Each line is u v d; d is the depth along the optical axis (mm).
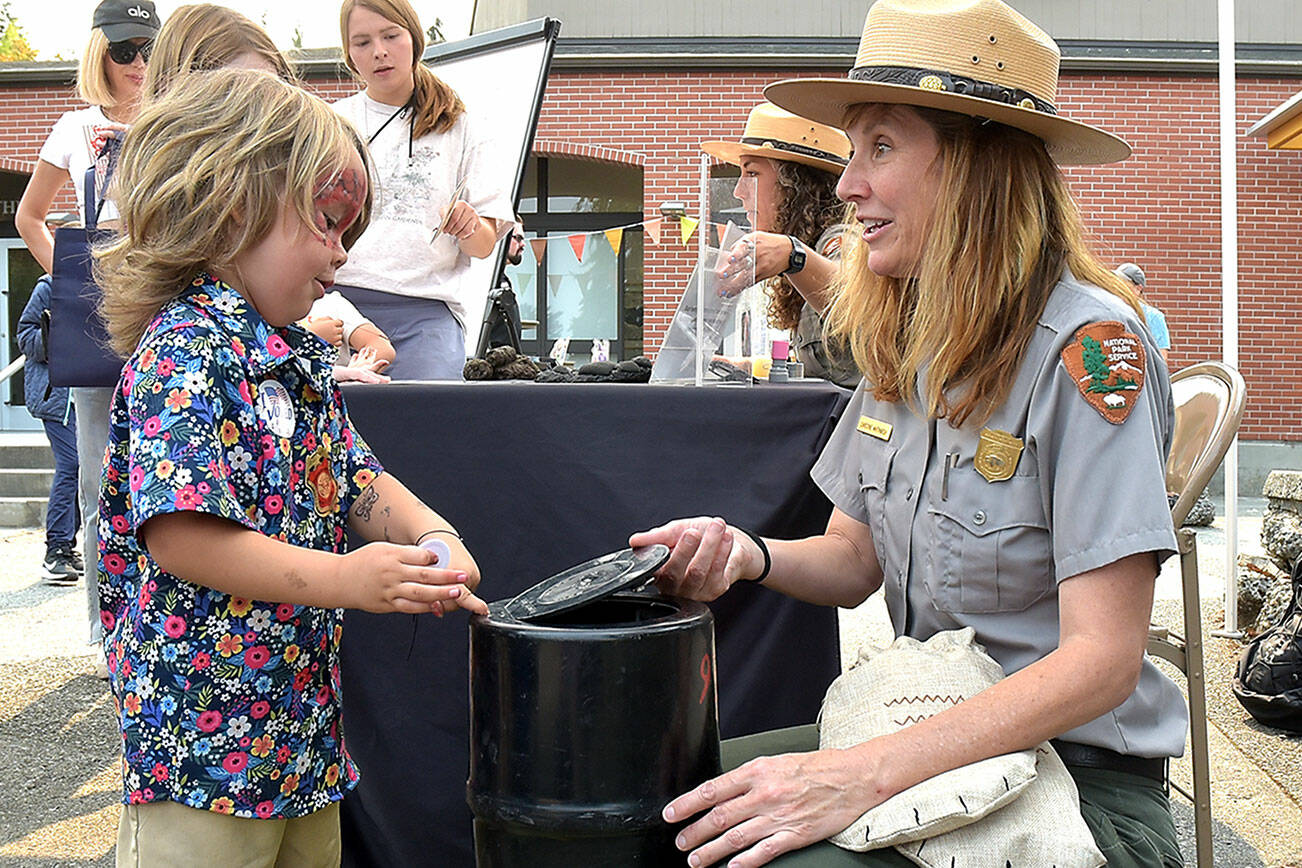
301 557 1395
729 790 1359
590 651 1340
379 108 3244
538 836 1372
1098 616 1419
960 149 1553
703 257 2387
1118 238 12250
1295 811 2967
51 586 6250
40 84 12445
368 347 2688
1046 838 1319
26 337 6270
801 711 2244
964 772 1343
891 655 1539
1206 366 2301
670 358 2398
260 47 2605
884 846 1324
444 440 2084
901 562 1664
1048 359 1489
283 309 1546
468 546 2094
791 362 2857
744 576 1723
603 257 12945
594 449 2098
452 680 2121
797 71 12070
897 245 1624
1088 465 1432
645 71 12180
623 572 1482
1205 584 5934
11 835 2764
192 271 1498
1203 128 12102
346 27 3184
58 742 3455
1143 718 1561
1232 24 4969
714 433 2104
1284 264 12195
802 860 1326
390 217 3209
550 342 12984
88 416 3777
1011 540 1525
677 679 1382
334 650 1626
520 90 4574
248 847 1513
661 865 1384
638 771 1358
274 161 1473
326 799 1586
